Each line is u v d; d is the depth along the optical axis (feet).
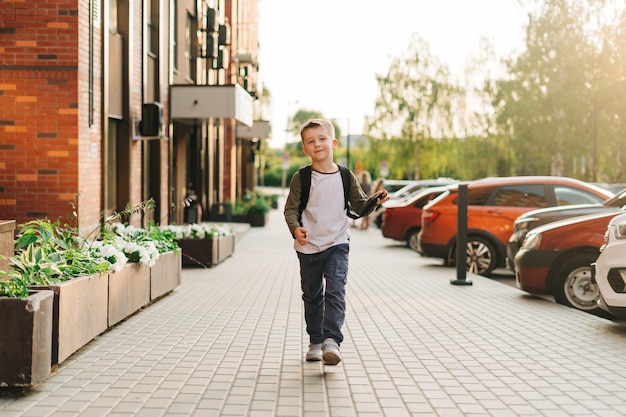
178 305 31.78
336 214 20.36
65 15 37.81
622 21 169.58
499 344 24.02
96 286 23.35
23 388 17.89
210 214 92.48
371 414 16.37
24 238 23.84
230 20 111.14
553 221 37.14
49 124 37.93
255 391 18.15
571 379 19.52
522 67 187.73
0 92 37.91
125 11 48.16
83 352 22.26
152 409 16.49
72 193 37.99
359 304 32.91
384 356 22.21
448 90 265.34
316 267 20.51
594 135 168.25
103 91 42.34
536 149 195.83
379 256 59.47
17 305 17.43
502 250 46.52
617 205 36.81
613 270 26.03
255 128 121.49
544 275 33.53
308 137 20.24
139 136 51.21
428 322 28.22
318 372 20.10
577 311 30.96
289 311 30.53
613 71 171.22
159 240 34.99
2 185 38.01
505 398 17.69
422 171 269.44
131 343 23.63
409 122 265.54
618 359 21.89
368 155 274.36
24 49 37.88
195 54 78.59
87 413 16.12
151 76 56.75
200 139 87.71
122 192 48.91
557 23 179.93
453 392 18.20
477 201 47.50
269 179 363.97
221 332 25.72
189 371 20.02
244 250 62.95
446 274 45.68
